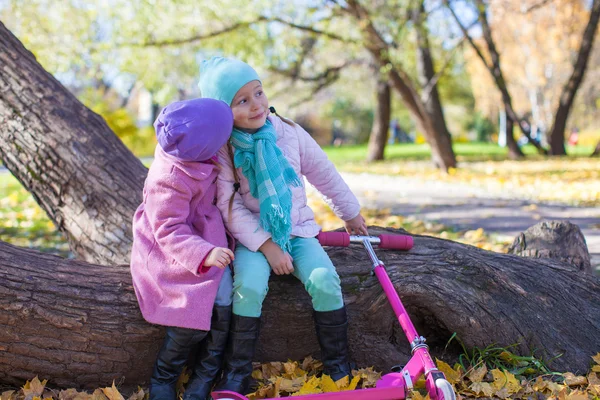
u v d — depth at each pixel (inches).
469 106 1841.8
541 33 1186.0
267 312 127.0
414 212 357.7
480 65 1306.6
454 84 1502.2
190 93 853.8
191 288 112.2
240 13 578.6
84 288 121.7
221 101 114.1
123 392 122.0
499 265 137.7
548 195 421.7
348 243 127.4
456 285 129.6
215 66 121.0
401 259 134.0
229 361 117.2
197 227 116.1
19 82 164.9
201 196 114.7
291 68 770.8
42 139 160.6
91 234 156.9
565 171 594.6
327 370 122.0
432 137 665.0
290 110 858.1
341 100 1681.8
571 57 1206.3
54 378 120.8
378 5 551.8
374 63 745.0
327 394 99.1
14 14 518.9
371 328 129.5
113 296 122.0
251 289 115.1
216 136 110.1
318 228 127.1
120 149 167.6
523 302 132.2
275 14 583.8
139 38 564.4
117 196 158.7
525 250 168.9
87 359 120.4
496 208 364.8
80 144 161.3
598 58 1363.2
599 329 133.7
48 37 532.7
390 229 147.5
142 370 123.3
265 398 109.1
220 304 115.7
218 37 600.1
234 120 119.9
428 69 687.1
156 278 114.0
